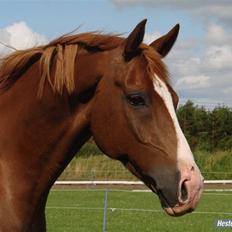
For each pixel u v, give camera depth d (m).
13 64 3.78
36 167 3.69
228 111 35.59
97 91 3.59
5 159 3.66
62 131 3.68
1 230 3.54
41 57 3.72
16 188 3.63
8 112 3.75
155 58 3.51
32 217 3.68
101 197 20.97
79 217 15.65
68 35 3.80
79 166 24.72
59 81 3.61
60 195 21.20
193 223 14.96
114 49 3.65
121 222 14.93
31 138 3.68
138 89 3.41
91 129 3.65
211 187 24.89
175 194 3.30
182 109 35.19
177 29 3.78
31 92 3.72
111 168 24.73
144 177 3.48
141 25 3.45
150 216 16.36
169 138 3.37
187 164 3.30
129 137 3.46
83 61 3.66
